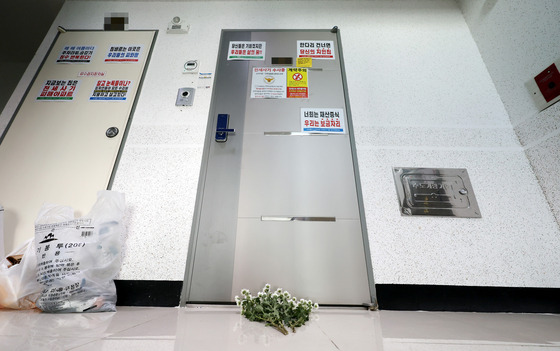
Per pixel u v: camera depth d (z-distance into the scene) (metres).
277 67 1.84
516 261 1.32
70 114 1.66
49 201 1.41
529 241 1.35
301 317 0.91
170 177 1.50
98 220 1.15
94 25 2.02
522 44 1.62
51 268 0.99
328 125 1.66
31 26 2.55
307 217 1.42
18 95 1.71
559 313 1.22
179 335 0.74
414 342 0.72
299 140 1.61
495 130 1.64
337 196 1.47
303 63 1.86
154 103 1.71
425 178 1.50
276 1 2.14
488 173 1.52
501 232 1.38
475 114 1.69
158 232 1.37
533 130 1.53
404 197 1.46
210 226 1.39
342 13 2.09
